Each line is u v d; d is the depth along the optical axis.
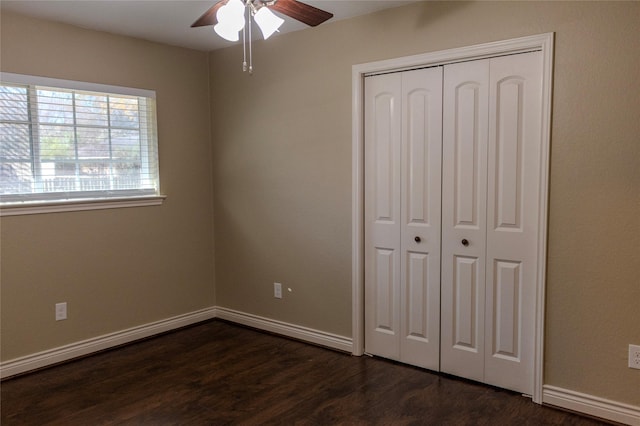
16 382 3.09
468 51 2.83
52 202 3.28
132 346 3.71
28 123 3.21
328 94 3.46
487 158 2.87
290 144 3.72
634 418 2.47
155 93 3.85
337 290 3.56
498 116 2.81
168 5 2.98
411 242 3.21
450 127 2.99
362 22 3.24
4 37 3.05
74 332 3.47
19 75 3.12
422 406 2.74
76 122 3.44
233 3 2.02
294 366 3.31
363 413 2.67
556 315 2.65
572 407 2.64
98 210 3.56
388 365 3.30
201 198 4.23
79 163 3.47
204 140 4.22
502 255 2.86
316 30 3.48
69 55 3.35
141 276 3.85
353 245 3.42
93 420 2.62
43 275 3.30
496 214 2.87
